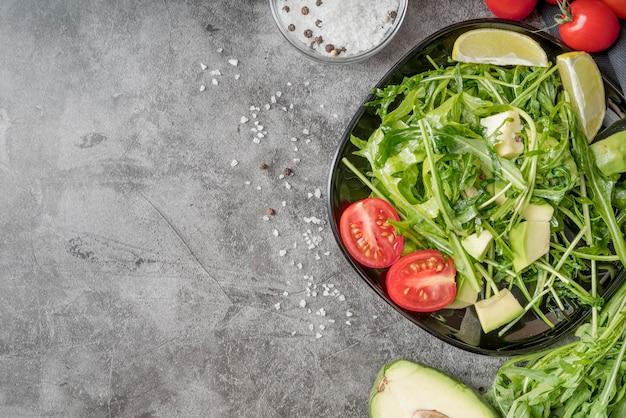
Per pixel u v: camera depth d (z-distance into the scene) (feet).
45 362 2.30
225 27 2.28
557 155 2.07
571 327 2.14
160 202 2.29
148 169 2.29
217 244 2.29
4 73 2.29
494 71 2.17
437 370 2.12
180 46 2.28
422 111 2.13
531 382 2.16
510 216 2.10
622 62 2.15
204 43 2.28
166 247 2.29
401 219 2.14
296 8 2.19
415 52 2.12
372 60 2.28
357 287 2.28
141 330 2.29
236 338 2.29
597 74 2.13
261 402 2.29
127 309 2.29
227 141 2.29
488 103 2.10
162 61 2.28
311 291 2.28
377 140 2.10
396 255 2.12
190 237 2.29
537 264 2.13
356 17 2.18
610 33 2.12
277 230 2.28
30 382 2.30
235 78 2.28
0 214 2.29
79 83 2.29
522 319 2.18
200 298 2.29
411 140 2.09
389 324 2.28
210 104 2.29
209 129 2.29
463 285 2.14
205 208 2.29
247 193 2.28
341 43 2.19
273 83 2.28
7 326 2.30
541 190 2.09
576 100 2.12
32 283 2.30
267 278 2.28
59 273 2.30
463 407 2.09
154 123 2.29
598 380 2.17
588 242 2.13
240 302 2.29
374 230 2.11
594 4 2.11
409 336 2.27
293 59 2.28
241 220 2.29
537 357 2.17
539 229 2.09
